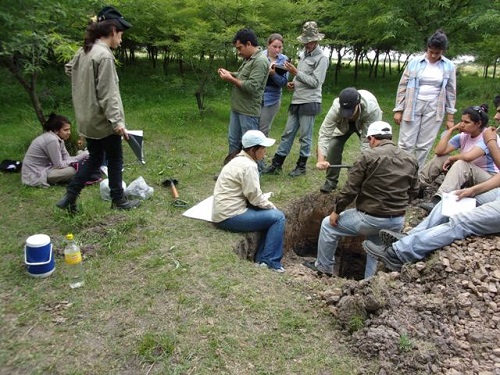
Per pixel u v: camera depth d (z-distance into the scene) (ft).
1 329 9.10
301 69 18.10
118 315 9.61
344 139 16.99
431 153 22.93
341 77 52.42
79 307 9.84
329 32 42.34
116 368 8.24
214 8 25.77
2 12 15.55
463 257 11.47
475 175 14.69
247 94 16.76
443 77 16.61
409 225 15.44
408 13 34.09
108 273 11.14
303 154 19.03
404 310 9.81
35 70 17.37
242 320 9.59
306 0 32.12
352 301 9.63
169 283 10.72
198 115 28.32
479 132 15.39
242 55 16.74
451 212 12.55
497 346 8.89
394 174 12.35
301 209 17.37
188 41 25.59
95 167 13.50
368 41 43.06
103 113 12.27
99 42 12.07
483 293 10.41
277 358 8.60
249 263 11.98
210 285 10.76
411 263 11.95
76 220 13.33
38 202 15.01
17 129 23.84
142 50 58.29
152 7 30.50
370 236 13.66
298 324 9.57
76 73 12.25
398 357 8.43
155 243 12.60
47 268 10.78
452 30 34.42
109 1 24.41
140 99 33.83
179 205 15.29
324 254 14.20
